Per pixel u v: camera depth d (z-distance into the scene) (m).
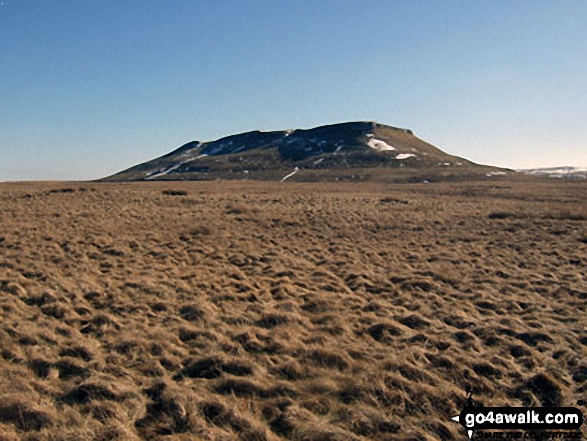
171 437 5.69
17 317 9.39
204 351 8.27
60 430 5.63
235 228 23.08
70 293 11.07
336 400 6.77
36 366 7.38
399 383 7.12
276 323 9.74
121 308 10.34
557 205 35.44
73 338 8.58
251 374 7.43
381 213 30.08
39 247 16.38
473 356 8.48
